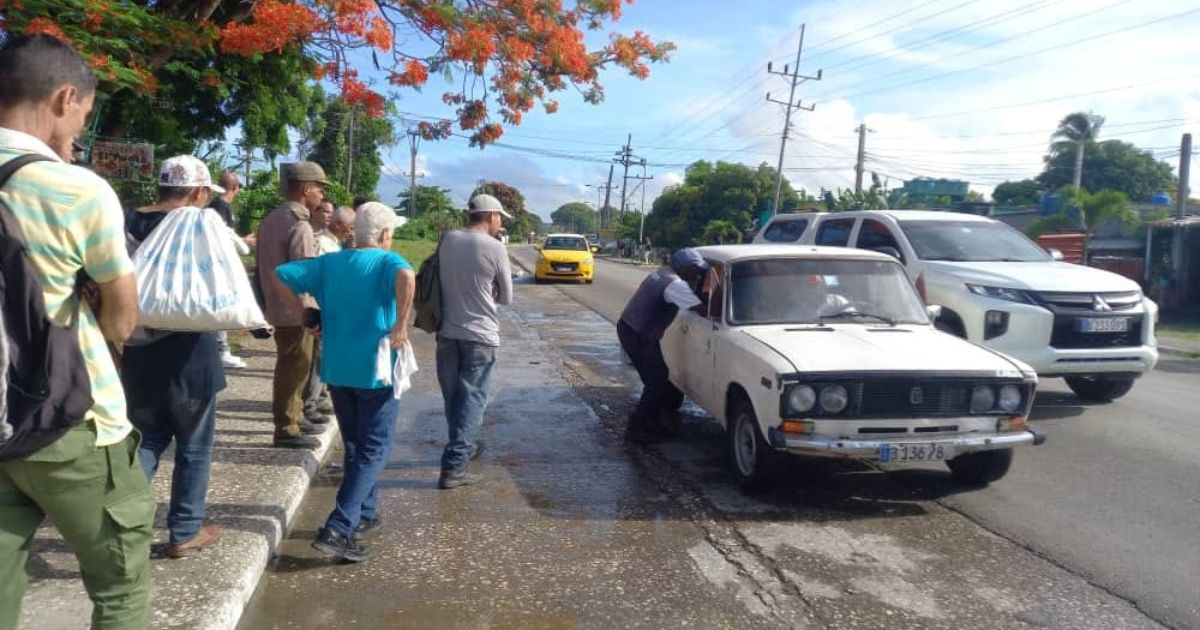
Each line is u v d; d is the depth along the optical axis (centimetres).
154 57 822
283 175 621
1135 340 809
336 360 443
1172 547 496
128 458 265
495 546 483
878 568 461
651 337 687
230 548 432
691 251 708
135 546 269
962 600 424
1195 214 3077
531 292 2403
